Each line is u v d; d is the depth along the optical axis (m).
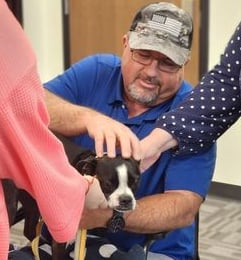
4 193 0.86
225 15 3.67
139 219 1.43
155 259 1.54
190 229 1.65
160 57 1.57
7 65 0.76
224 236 3.14
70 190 0.87
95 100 1.73
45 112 0.83
